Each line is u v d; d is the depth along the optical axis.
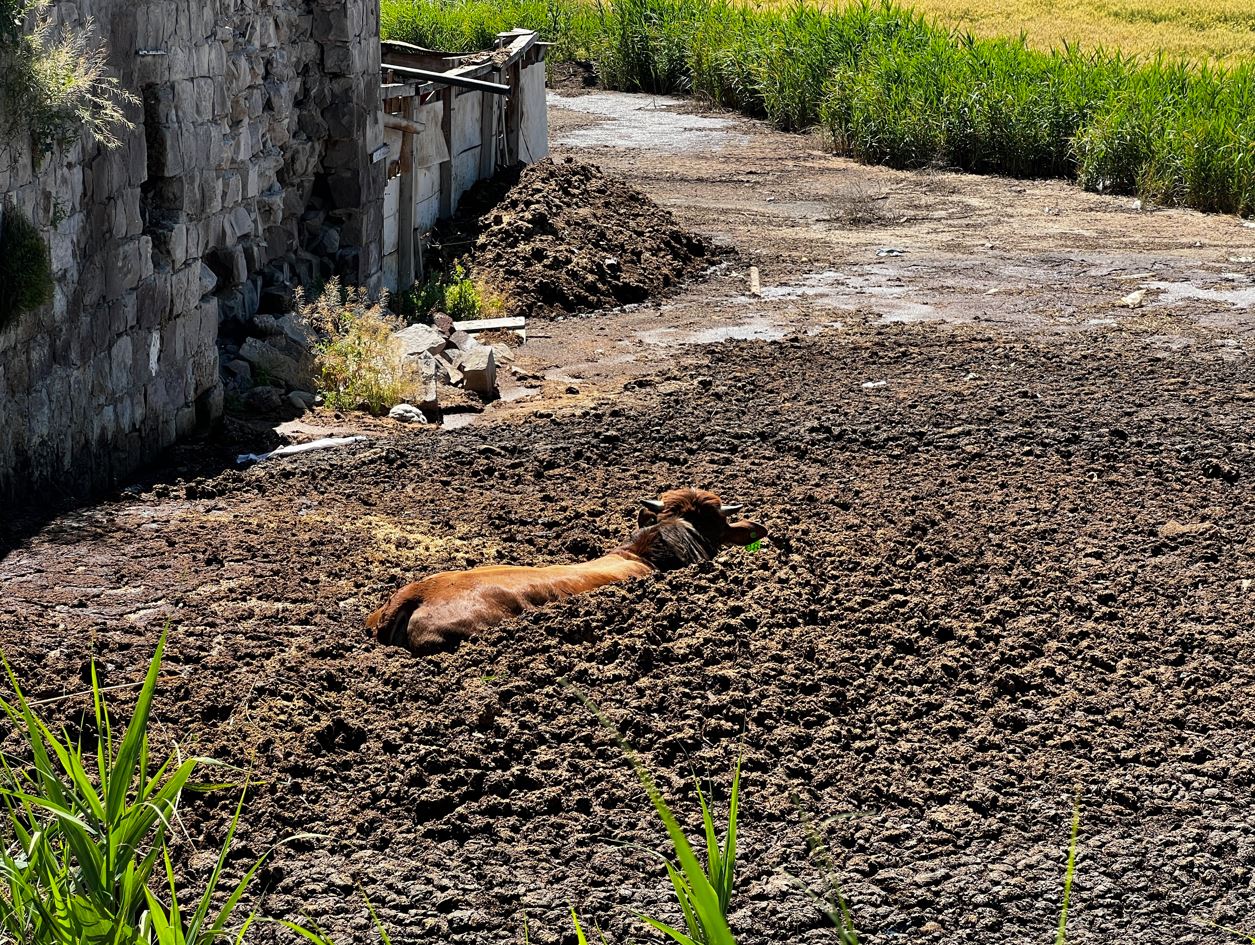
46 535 8.35
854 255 18.58
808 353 13.65
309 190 13.77
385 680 6.45
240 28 11.91
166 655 6.63
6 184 8.10
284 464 10.08
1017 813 5.63
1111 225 20.58
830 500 9.40
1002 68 26.08
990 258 18.31
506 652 6.68
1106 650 7.15
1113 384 12.43
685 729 6.08
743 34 31.80
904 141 25.77
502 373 13.00
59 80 8.28
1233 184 21.41
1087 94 24.80
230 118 11.66
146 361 10.06
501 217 16.97
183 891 4.84
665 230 18.27
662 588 7.42
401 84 15.73
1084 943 4.80
